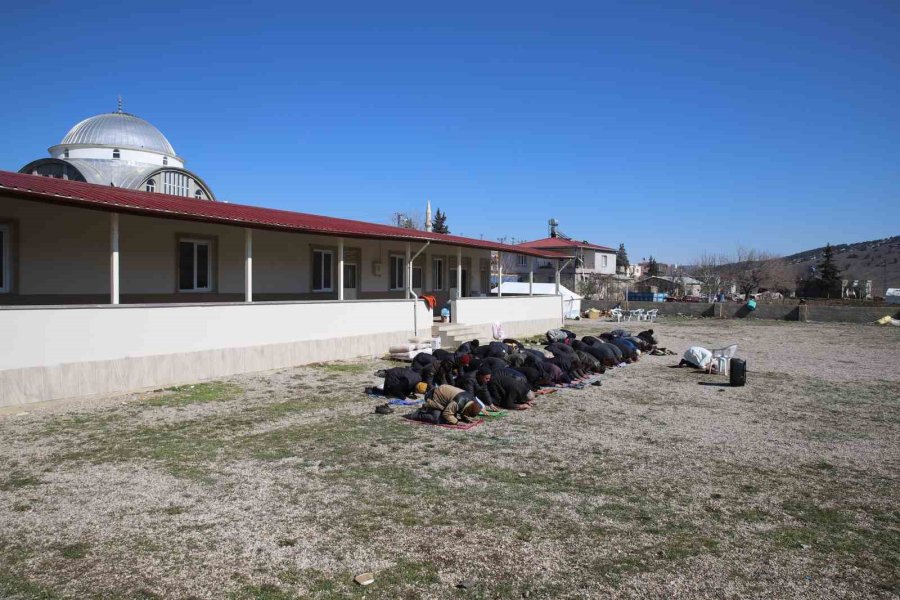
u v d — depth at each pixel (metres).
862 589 4.31
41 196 9.01
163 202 12.41
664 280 61.47
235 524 5.21
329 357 15.10
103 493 5.90
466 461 7.19
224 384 11.78
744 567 4.61
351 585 4.20
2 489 5.98
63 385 9.86
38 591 4.05
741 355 18.59
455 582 4.27
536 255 26.03
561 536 5.10
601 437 8.48
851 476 6.94
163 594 4.04
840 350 19.91
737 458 7.57
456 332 19.23
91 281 12.46
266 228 12.88
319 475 6.55
